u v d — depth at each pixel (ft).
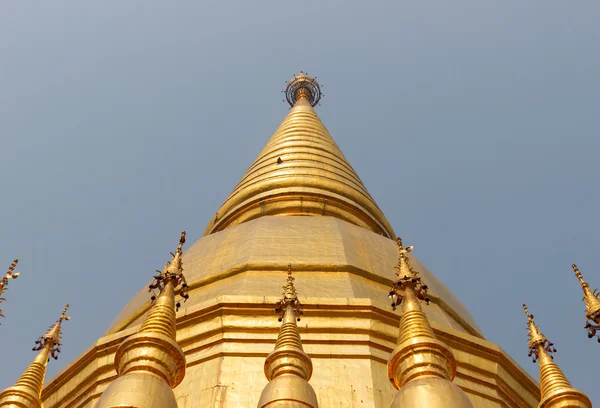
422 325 59.98
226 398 72.08
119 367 57.72
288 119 151.43
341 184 125.29
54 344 72.90
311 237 100.83
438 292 101.30
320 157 131.23
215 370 76.02
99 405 53.06
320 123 153.17
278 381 58.29
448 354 58.03
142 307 95.50
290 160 129.39
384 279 94.99
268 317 81.25
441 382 54.44
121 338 83.46
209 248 103.04
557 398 63.26
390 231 129.18
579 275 72.18
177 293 70.54
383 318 82.28
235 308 81.87
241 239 101.91
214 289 91.30
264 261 93.50
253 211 120.78
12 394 66.59
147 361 56.85
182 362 58.54
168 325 60.54
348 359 77.66
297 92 181.98
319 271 92.68
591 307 68.85
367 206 125.80
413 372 56.70
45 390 85.97
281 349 61.52
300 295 87.30
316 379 74.49
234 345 78.89
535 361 68.85
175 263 65.92
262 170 128.77
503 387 82.94
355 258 96.63
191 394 73.67
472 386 80.59
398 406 53.52
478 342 84.33
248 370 76.07
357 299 82.58
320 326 80.23
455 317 98.27
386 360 78.64
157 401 53.47
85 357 84.43
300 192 120.37
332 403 71.41
